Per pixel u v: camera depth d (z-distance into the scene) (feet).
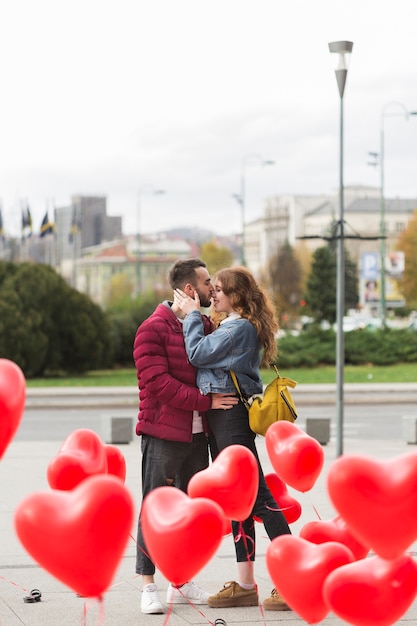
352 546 18.35
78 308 127.24
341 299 52.65
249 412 21.43
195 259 22.18
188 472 22.35
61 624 20.47
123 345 144.25
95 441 17.89
